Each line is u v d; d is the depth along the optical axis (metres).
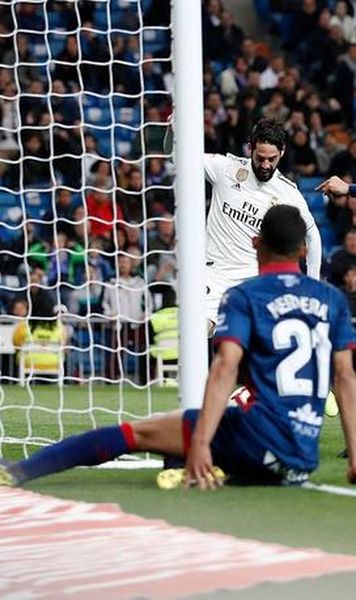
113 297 46.12
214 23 57.62
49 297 45.50
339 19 59.81
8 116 51.03
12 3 28.47
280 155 24.91
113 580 11.63
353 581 11.23
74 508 15.68
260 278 16.61
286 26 60.09
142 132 25.17
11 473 17.52
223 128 54.09
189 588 11.14
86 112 52.09
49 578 11.83
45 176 49.25
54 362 45.38
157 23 54.38
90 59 53.25
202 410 16.36
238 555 12.46
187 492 16.59
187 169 20.66
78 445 17.38
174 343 45.41
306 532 13.96
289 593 10.86
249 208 25.41
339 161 54.78
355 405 16.80
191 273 20.58
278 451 16.50
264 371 16.45
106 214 47.41
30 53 53.62
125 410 33.62
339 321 16.78
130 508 15.67
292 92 55.50
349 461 16.88
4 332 45.25
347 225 53.44
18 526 14.59
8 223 48.06
